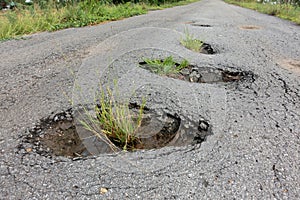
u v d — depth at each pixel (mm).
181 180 1256
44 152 1445
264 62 3180
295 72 2832
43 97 2098
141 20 7207
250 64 3082
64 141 1554
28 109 1902
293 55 3543
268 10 10500
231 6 15789
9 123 1712
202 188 1210
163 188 1205
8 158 1376
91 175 1272
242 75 2738
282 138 1613
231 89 2363
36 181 1227
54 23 6031
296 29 6074
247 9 13055
